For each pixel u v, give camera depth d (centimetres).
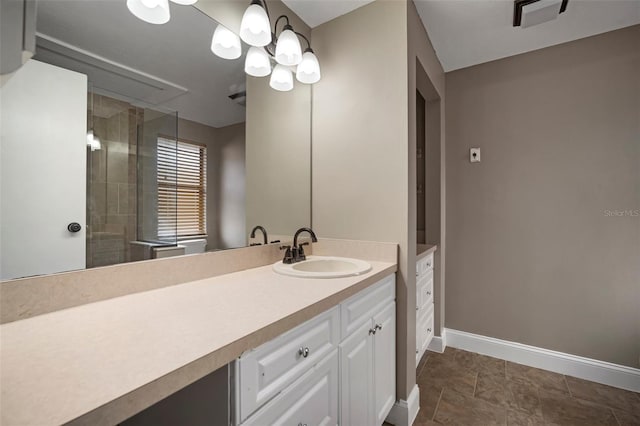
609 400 179
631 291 192
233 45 141
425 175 252
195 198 127
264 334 75
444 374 208
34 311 82
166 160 116
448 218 254
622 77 193
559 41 209
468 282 245
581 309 205
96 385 50
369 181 171
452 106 253
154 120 112
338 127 182
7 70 50
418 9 177
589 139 203
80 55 92
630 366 191
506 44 213
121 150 102
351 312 118
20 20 51
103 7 98
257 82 158
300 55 151
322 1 170
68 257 88
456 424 160
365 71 172
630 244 192
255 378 74
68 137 89
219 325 76
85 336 69
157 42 114
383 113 166
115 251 100
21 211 80
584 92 204
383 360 146
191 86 126
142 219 108
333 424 106
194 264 124
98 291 95
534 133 221
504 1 169
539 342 219
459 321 249
